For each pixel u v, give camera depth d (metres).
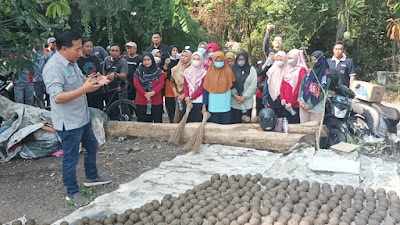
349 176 4.70
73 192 4.28
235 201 4.10
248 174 4.77
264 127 5.83
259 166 5.16
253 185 4.53
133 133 6.45
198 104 6.45
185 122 6.18
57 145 5.85
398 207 3.88
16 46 6.30
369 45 14.98
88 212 4.00
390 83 12.51
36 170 5.30
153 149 6.07
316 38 15.57
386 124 5.82
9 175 5.14
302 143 5.54
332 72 5.93
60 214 4.08
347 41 12.88
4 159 5.68
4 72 7.79
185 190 4.53
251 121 6.51
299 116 6.32
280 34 13.14
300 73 6.06
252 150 5.71
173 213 3.86
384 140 5.70
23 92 8.28
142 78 6.72
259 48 16.69
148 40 12.34
